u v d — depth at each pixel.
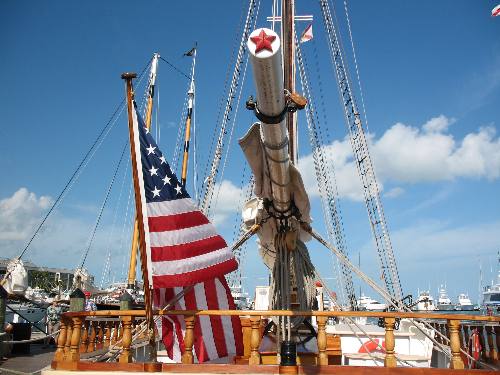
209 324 7.74
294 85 9.75
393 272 14.29
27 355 12.01
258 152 7.12
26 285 14.53
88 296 23.91
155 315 6.96
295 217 8.11
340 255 8.38
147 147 7.04
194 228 7.11
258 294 14.08
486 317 6.36
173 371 6.20
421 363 9.30
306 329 8.43
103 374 6.23
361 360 9.54
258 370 6.17
